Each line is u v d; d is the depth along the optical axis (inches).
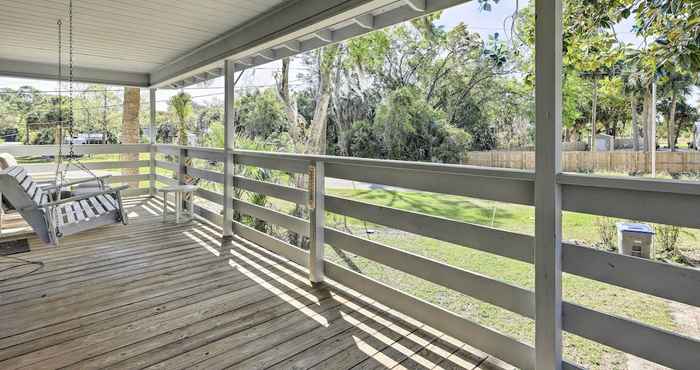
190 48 191.2
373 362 80.7
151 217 222.4
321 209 124.3
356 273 116.0
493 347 82.2
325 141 349.7
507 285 80.1
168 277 129.0
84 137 559.2
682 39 112.9
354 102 338.3
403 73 306.0
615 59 132.0
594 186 63.4
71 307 105.9
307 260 138.6
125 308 105.4
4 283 123.0
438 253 185.8
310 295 114.5
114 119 588.7
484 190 83.7
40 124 520.7
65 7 132.8
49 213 120.5
